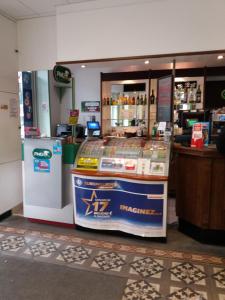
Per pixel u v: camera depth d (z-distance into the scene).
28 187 3.35
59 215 3.36
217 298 2.02
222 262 2.52
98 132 5.70
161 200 2.79
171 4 3.29
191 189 3.02
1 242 2.92
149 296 2.04
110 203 3.01
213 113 3.82
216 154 2.72
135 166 2.90
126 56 3.52
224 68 4.77
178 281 2.22
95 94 6.31
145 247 2.82
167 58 3.46
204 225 2.88
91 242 2.93
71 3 3.57
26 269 2.39
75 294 2.06
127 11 3.45
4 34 3.70
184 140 3.46
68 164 3.23
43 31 3.93
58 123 6.61
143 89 5.56
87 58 3.69
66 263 2.49
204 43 3.24
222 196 2.81
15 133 3.94
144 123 5.56
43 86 6.24
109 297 2.03
